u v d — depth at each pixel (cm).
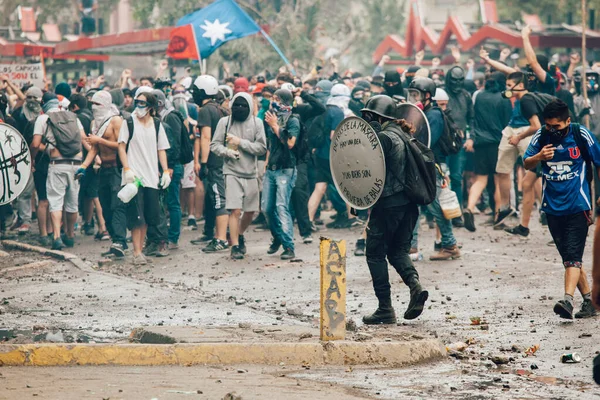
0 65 4675
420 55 5303
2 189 2652
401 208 2048
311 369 1650
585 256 2912
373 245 2066
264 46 7069
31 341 1908
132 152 3127
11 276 2869
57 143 3412
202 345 1692
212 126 3341
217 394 1402
